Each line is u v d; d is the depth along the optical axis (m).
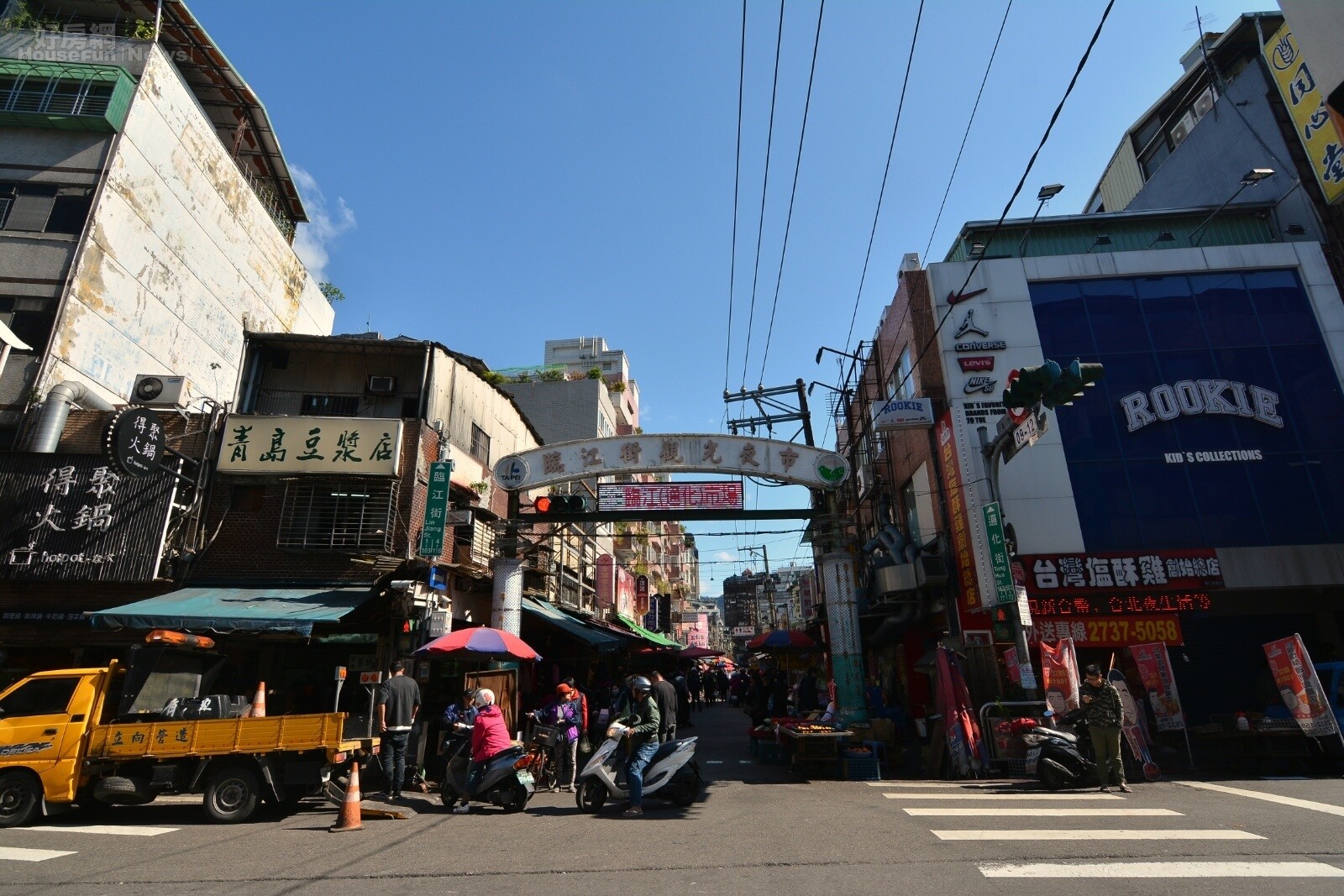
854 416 25.92
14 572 13.24
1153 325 16.45
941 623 16.94
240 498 14.54
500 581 14.64
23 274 15.34
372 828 7.90
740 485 15.34
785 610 67.56
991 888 5.05
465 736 10.07
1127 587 14.58
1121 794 9.12
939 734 11.37
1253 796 8.74
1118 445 15.71
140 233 17.50
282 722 8.51
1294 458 15.41
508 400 21.05
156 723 8.55
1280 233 17.78
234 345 21.80
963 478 14.40
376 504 14.44
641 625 36.56
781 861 5.94
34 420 14.26
